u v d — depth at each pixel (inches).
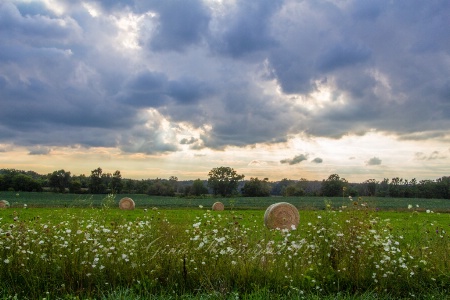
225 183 4033.0
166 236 339.3
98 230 330.6
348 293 275.3
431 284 292.8
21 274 277.3
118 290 269.6
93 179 3764.8
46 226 349.1
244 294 269.0
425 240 367.6
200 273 294.4
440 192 3661.4
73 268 285.7
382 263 301.3
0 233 316.8
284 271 301.9
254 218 1027.3
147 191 3944.4
